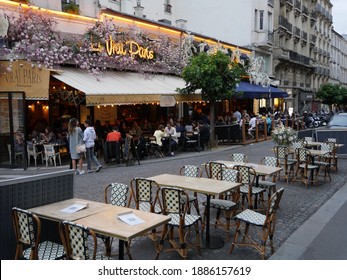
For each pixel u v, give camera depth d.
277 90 27.70
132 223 4.29
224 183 6.39
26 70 12.07
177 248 5.42
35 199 4.89
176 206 5.24
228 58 17.17
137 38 16.80
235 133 18.92
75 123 11.26
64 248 4.22
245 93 22.66
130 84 15.28
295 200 8.72
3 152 12.52
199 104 24.97
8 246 4.61
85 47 14.27
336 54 67.81
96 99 12.30
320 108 52.31
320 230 6.64
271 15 33.09
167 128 15.49
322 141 14.80
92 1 15.62
